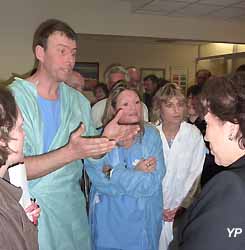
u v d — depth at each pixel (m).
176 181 2.05
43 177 1.37
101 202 1.64
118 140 1.50
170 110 1.98
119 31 4.71
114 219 1.61
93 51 7.15
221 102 0.83
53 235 1.39
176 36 5.01
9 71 4.28
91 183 1.73
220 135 0.86
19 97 1.37
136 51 7.34
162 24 4.92
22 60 4.30
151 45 7.37
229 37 5.24
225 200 0.77
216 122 0.86
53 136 1.44
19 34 4.27
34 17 4.30
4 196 0.81
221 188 0.79
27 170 1.21
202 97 0.91
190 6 4.43
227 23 5.20
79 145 1.18
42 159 1.21
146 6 4.45
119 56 7.28
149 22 4.84
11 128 0.89
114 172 1.58
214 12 4.73
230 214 0.76
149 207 1.62
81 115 1.56
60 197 1.41
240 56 5.91
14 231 0.79
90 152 1.19
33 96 1.41
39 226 1.35
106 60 7.23
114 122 1.52
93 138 1.20
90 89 7.14
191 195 2.09
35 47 1.44
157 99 2.09
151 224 1.64
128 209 1.59
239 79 0.85
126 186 1.57
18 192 0.87
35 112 1.39
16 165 1.01
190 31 5.06
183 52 7.51
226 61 6.33
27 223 0.85
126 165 1.64
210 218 0.78
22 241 0.80
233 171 0.81
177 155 2.03
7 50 4.25
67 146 1.21
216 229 0.76
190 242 0.81
